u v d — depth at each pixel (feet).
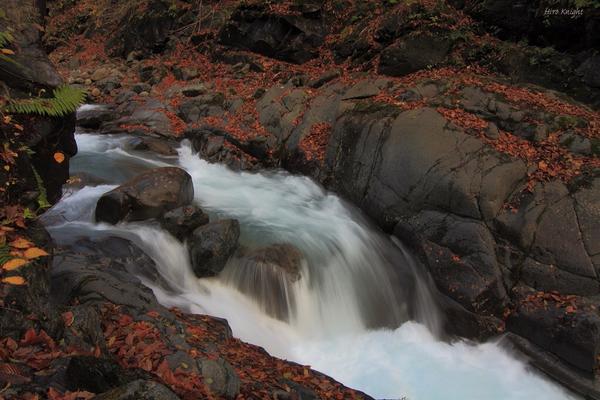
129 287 18.39
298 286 26.05
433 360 24.94
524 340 24.73
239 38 55.16
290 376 18.38
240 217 31.35
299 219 31.94
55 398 10.08
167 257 25.36
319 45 51.39
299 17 51.60
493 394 22.81
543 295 24.86
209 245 25.29
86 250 22.74
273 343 23.82
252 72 52.65
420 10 43.83
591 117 31.71
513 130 30.91
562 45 39.17
